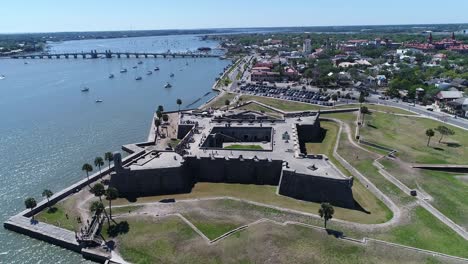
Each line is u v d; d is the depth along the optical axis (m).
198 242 75.44
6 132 159.00
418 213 85.19
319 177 94.88
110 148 139.75
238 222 82.00
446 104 182.38
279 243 73.44
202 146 120.81
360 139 132.38
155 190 103.06
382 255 69.69
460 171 108.00
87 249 76.56
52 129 163.50
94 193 93.38
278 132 133.25
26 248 80.31
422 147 124.81
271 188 103.62
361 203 93.50
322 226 79.94
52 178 114.75
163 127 160.62
